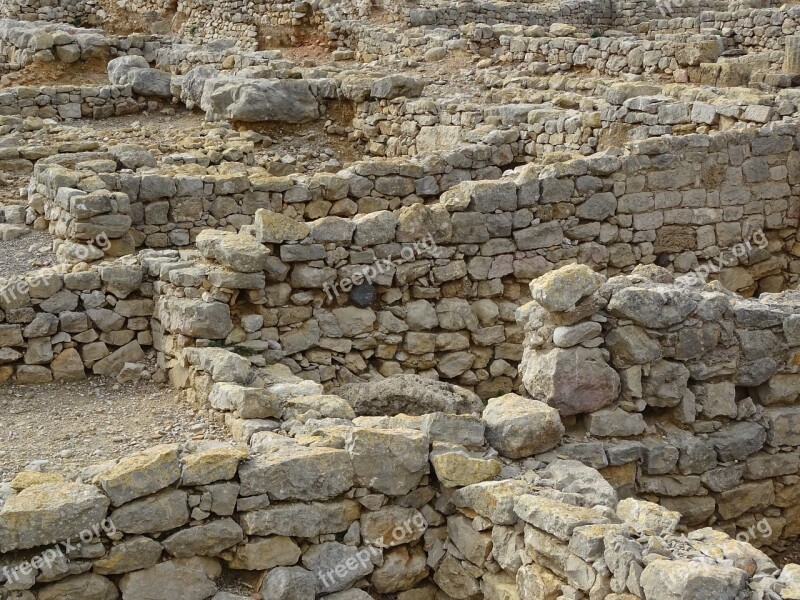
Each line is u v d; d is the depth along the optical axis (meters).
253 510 6.78
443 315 11.34
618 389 8.83
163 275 9.84
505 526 6.86
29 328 9.45
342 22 26.48
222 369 8.62
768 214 14.16
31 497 6.27
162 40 25.12
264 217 10.12
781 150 14.05
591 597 6.06
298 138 18.69
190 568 6.68
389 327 11.01
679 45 20.05
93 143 15.55
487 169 15.25
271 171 16.09
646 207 13.06
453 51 23.52
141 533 6.48
